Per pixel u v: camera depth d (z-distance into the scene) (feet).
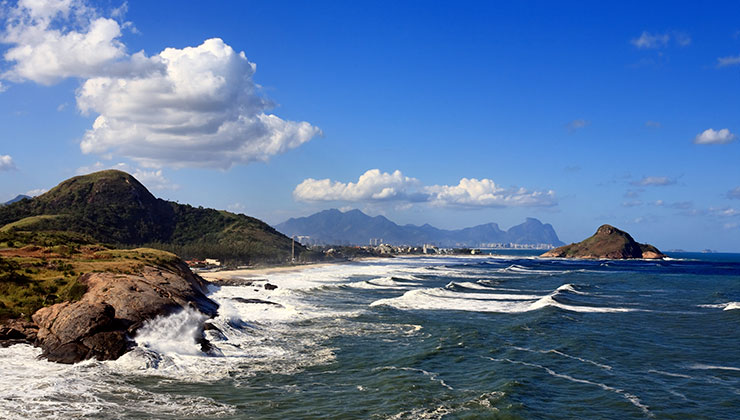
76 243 230.89
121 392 76.23
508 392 80.53
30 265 141.38
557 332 132.67
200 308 133.69
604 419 71.10
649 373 95.09
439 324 141.90
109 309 100.73
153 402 72.79
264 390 80.79
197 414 69.00
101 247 233.76
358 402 75.61
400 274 391.65
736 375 93.91
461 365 98.32
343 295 219.61
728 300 214.07
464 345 115.03
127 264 159.94
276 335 123.34
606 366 99.71
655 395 81.87
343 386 83.61
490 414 70.95
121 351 92.68
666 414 73.51
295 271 400.47
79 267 145.28
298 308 171.01
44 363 87.61
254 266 440.04
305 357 102.47
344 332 128.98
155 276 148.77
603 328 140.56
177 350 98.78
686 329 140.15
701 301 210.59
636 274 415.64
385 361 100.27
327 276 346.74
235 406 72.79
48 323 100.48
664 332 135.33
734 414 73.72
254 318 144.87
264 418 68.39
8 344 96.84
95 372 84.79
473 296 219.00
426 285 286.87
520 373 92.68
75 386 77.30
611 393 82.48
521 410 72.79
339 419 68.49
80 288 116.37
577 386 86.07
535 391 82.53
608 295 234.58
